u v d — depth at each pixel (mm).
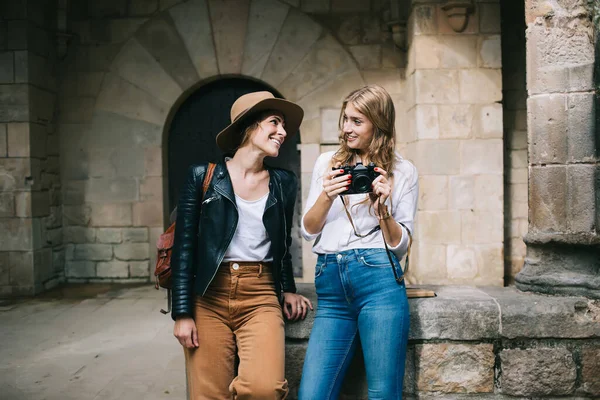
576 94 2451
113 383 3291
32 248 5688
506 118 5859
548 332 2283
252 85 6395
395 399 1969
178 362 3660
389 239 1979
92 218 6328
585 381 2299
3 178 5668
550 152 2500
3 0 5633
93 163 6305
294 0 6102
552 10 2498
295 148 6352
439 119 5238
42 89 5953
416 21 5211
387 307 1977
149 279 6309
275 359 1987
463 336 2289
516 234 5887
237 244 2102
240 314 2102
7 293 5691
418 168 5285
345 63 6078
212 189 2096
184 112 6449
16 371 3508
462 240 5258
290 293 2293
